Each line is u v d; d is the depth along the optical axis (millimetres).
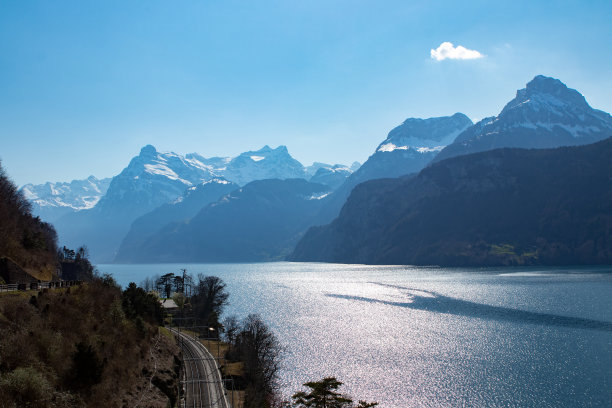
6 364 50844
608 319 152750
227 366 89375
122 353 69688
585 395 87250
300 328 157875
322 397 62344
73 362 57000
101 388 57688
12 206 124375
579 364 105125
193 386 76188
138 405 60781
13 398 47156
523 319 158000
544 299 199875
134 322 84312
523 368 104438
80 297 75875
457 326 151875
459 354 118438
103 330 71375
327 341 137500
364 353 122938
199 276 179375
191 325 126625
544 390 90812
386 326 157375
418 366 110062
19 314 59062
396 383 99500
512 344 124875
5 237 102125
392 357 118438
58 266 127125
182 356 92875
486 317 164875
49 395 50062
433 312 181125
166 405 65375
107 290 86875
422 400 89438
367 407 63438
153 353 80125
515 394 89688
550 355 113062
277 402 87938
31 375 49719
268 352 101125
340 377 104500
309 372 108625
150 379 69688
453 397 90312
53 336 59562
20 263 98625
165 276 166750
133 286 101500
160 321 111812
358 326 159250
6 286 66750
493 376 100125
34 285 72625
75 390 54656
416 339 136625
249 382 82500
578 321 150750
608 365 103812
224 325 137625
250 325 104438
